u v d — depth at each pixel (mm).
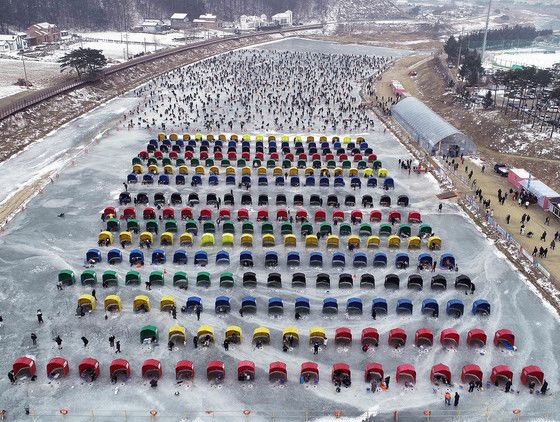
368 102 145250
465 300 56781
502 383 45031
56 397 42875
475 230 72875
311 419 41438
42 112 120312
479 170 94562
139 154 95312
